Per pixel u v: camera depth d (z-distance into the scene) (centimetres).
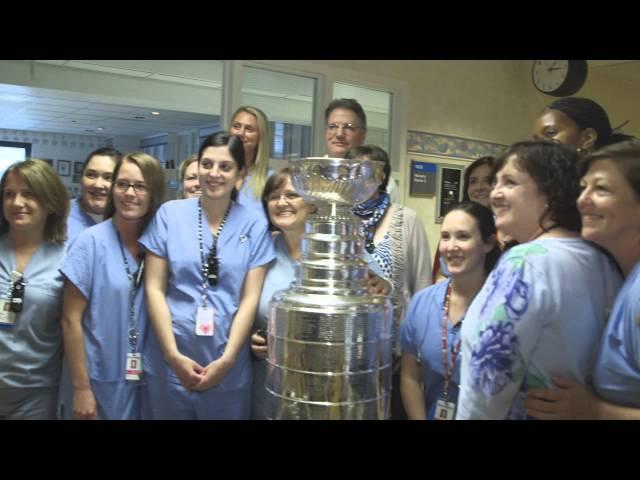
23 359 168
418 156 432
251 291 175
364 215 186
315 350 87
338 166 89
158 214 176
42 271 172
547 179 94
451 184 452
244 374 173
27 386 169
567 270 86
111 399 168
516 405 89
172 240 171
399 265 187
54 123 823
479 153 470
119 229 177
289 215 176
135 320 172
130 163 171
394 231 190
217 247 173
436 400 145
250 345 176
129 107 657
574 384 87
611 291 89
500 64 477
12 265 170
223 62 357
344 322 86
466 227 142
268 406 93
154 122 789
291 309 88
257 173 244
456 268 144
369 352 89
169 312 169
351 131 235
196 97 574
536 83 458
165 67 498
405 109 419
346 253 93
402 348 156
